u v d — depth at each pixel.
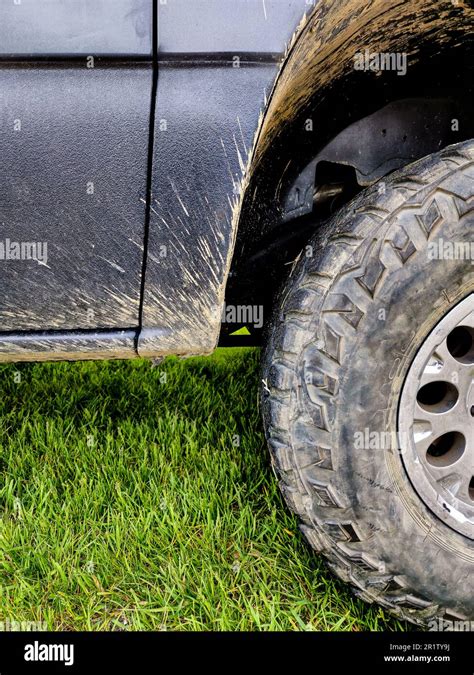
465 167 1.66
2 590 1.88
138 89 1.53
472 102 2.11
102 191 1.56
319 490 1.69
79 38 1.50
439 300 1.65
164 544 2.06
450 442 1.81
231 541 2.11
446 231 1.63
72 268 1.61
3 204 1.56
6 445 2.61
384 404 1.66
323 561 1.82
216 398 2.93
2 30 1.49
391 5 1.64
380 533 1.69
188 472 2.40
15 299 1.63
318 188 2.24
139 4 1.50
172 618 1.83
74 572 1.93
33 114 1.53
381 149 2.07
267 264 2.22
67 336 1.67
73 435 2.63
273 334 1.80
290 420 1.70
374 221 1.65
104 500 2.24
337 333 1.63
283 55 1.53
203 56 1.52
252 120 1.54
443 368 1.71
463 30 1.85
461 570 1.75
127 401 2.92
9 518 2.19
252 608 1.80
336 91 1.96
